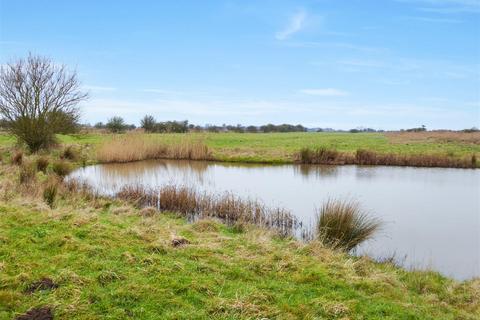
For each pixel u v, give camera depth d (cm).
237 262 832
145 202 1622
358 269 879
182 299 657
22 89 2866
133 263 774
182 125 5719
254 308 633
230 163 3294
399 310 686
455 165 3231
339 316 648
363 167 3152
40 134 2927
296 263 841
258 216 1392
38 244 838
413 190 2155
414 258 1103
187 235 1034
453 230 1386
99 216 1148
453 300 806
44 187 1429
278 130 9662
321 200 1822
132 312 609
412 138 6328
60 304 609
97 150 3173
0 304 605
